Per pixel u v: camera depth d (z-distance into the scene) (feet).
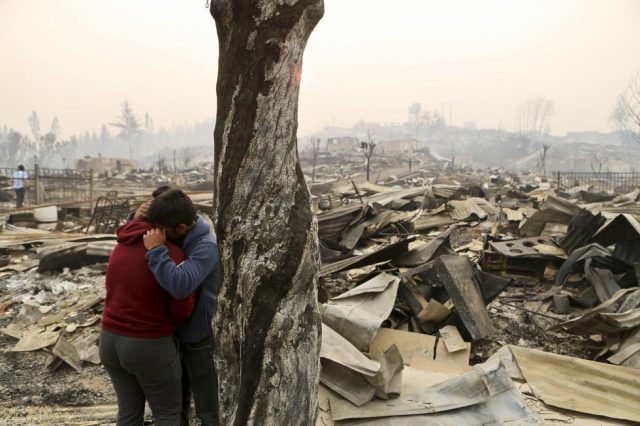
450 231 18.71
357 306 13.12
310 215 6.67
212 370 8.66
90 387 12.76
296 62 6.39
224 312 6.65
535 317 16.67
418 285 15.99
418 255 17.37
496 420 9.15
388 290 13.71
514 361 11.55
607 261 17.81
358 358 10.14
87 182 68.49
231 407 6.68
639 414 9.77
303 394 6.54
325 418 9.48
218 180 6.59
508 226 31.81
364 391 9.77
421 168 160.04
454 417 9.28
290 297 6.41
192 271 7.39
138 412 8.09
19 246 26.55
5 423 10.92
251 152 6.30
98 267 22.79
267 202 6.36
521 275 20.71
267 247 6.33
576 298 17.46
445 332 13.50
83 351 14.37
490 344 14.43
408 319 14.71
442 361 12.48
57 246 22.70
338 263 16.71
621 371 10.77
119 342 7.30
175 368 7.80
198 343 8.43
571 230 20.62
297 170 6.63
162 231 7.46
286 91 6.32
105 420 11.07
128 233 7.62
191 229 7.88
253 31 6.22
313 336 6.65
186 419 9.60
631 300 14.06
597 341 14.60
